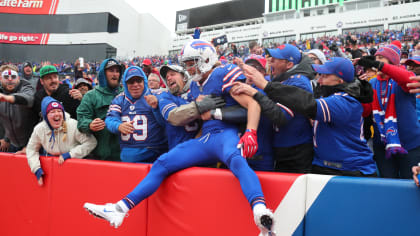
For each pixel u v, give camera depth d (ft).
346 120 5.36
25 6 90.58
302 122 6.06
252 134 5.06
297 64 6.35
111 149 8.61
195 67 5.97
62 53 90.63
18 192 8.36
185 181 5.72
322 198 4.76
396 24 80.02
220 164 6.62
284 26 93.50
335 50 9.14
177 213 5.79
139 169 6.42
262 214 4.06
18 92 10.23
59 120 7.93
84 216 7.12
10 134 10.34
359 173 5.40
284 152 6.21
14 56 90.48
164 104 6.53
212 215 5.45
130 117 7.66
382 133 7.06
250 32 98.68
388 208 4.35
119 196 6.63
